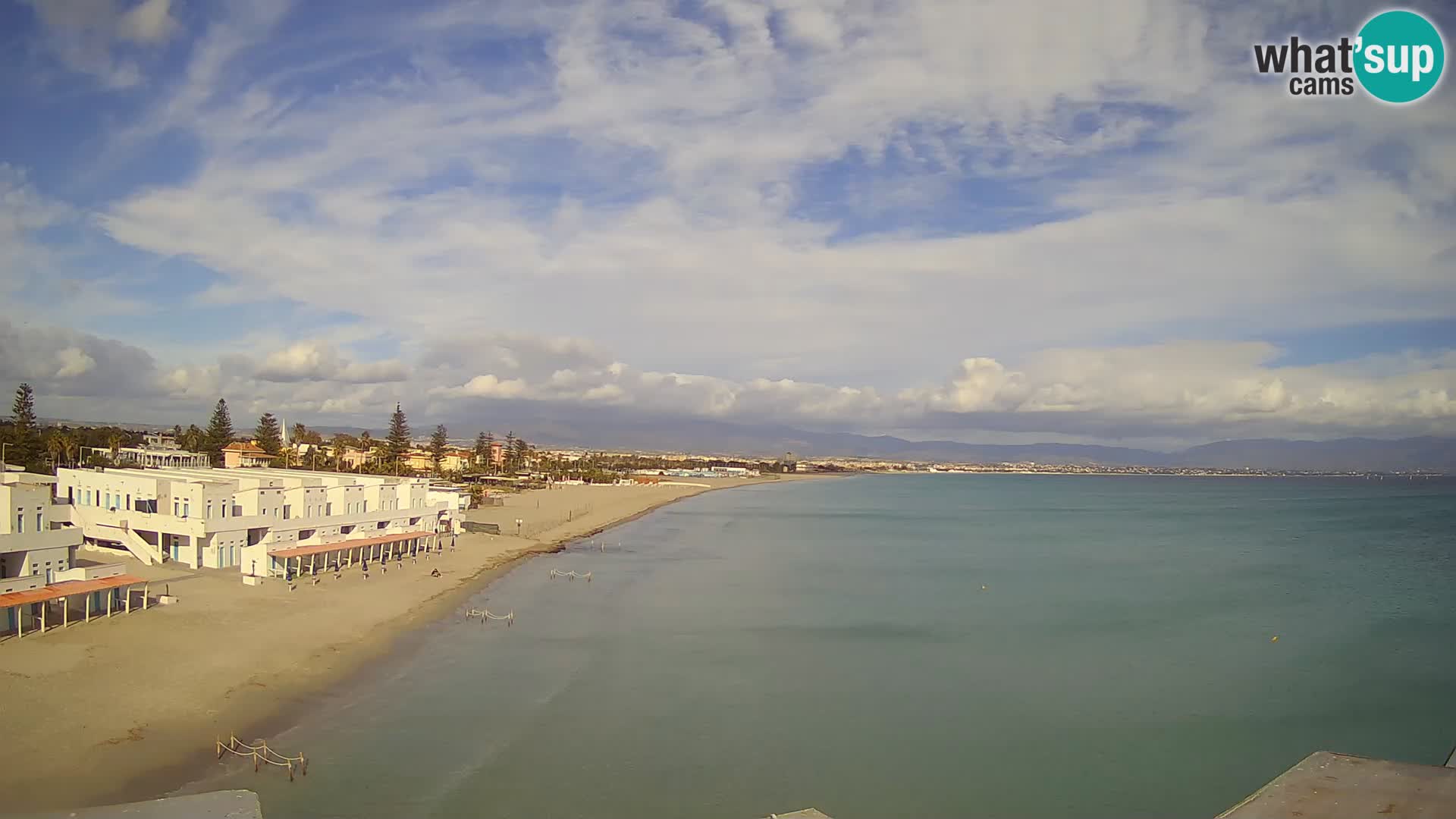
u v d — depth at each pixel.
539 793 32.97
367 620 57.22
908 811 32.94
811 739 39.97
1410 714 45.16
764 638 58.75
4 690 37.47
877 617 66.94
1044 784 35.78
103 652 43.97
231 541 69.31
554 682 46.69
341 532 80.75
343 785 32.66
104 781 30.95
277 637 50.38
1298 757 39.25
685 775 35.41
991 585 83.75
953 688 48.41
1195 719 43.97
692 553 106.12
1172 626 65.38
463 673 47.34
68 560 53.66
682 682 47.88
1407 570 97.50
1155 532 144.38
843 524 155.62
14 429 126.31
